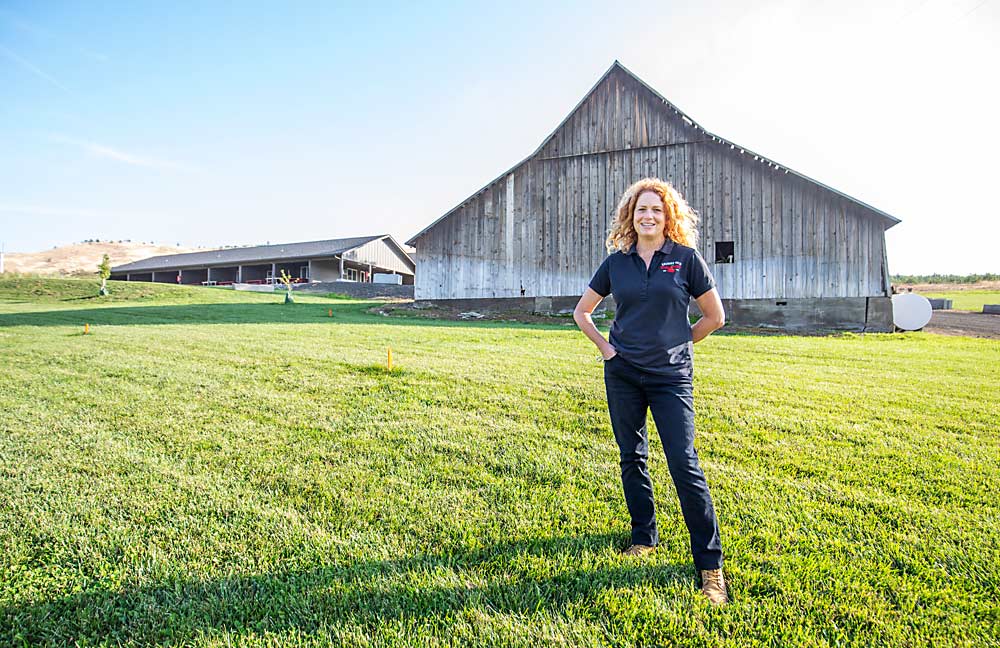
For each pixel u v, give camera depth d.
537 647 1.72
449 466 3.34
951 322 18.48
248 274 43.19
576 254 16.81
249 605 1.95
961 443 3.84
